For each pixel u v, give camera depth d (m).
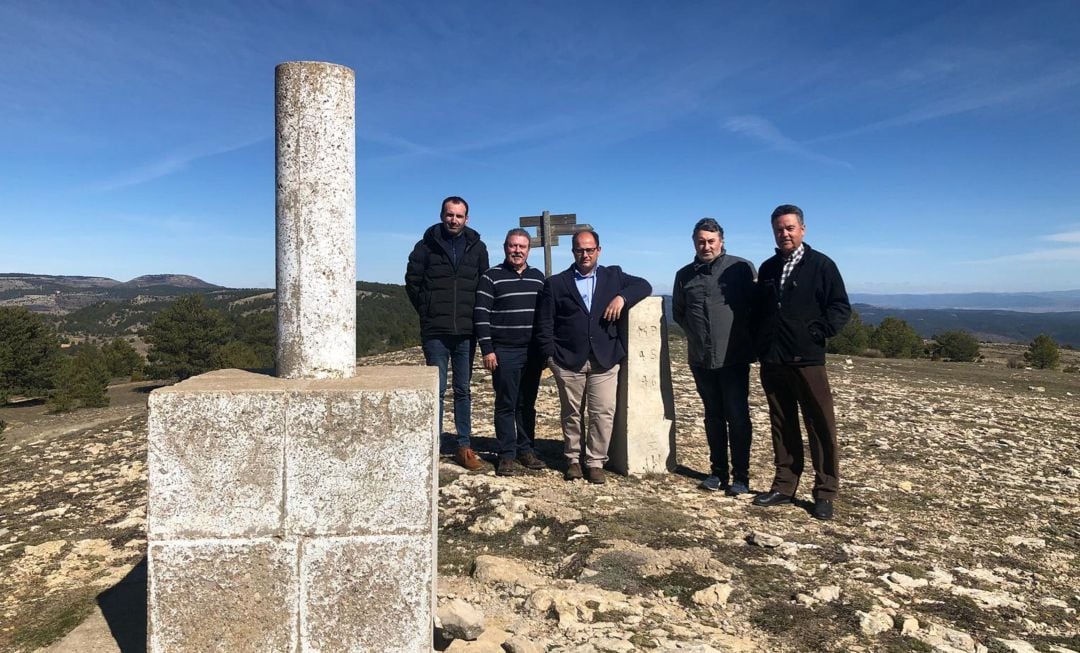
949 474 6.76
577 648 3.24
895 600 3.87
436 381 3.19
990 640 3.44
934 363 21.97
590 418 5.96
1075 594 4.11
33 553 4.90
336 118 3.17
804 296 5.15
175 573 2.81
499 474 6.11
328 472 2.84
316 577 2.86
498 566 4.12
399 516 2.87
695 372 5.93
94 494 6.44
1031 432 9.02
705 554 4.28
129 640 3.37
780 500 5.54
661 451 6.32
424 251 6.17
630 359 6.23
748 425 5.75
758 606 3.75
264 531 2.84
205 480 2.80
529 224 11.45
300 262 3.16
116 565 4.62
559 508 5.17
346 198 3.22
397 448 2.86
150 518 2.80
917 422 9.26
